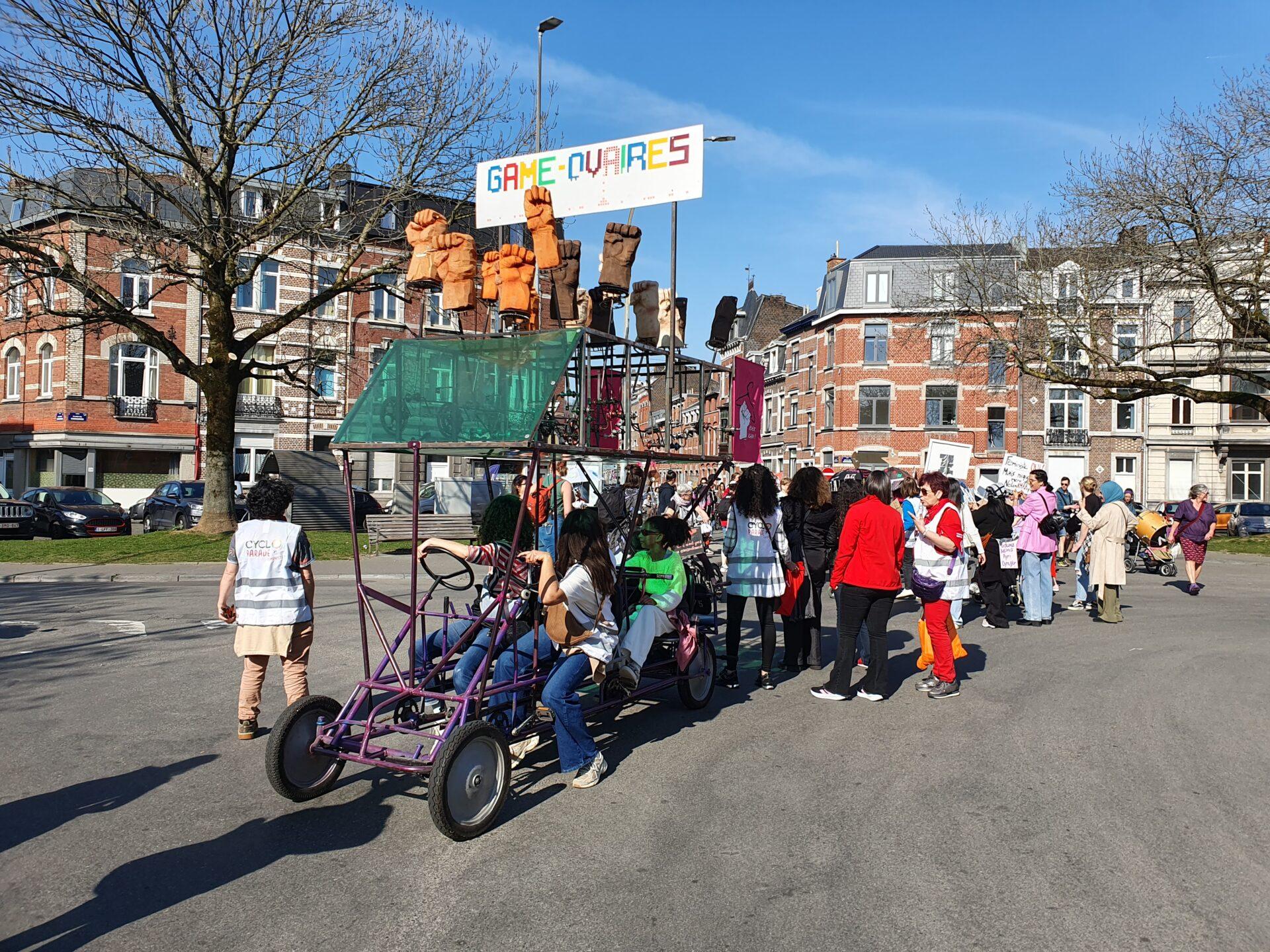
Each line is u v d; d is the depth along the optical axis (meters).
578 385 5.59
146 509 29.59
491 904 3.84
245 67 17.39
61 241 29.47
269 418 36.56
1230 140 21.28
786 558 8.12
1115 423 42.69
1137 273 23.48
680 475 9.77
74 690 7.45
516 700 5.25
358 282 20.11
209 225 17.88
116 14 15.98
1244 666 8.62
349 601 12.84
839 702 7.35
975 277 28.59
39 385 36.16
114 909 3.78
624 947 3.48
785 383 51.84
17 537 25.44
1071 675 8.27
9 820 4.74
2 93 15.55
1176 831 4.61
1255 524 34.47
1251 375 23.88
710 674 7.23
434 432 5.14
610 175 9.22
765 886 4.00
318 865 4.22
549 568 5.12
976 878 4.08
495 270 7.11
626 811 4.93
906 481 10.83
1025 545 11.30
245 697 6.07
